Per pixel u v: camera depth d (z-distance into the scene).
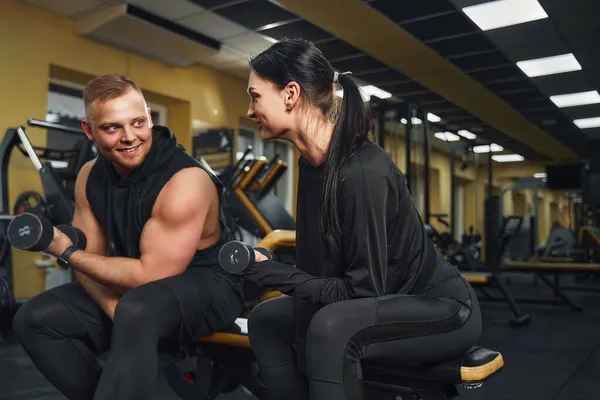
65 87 5.32
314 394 0.85
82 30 4.99
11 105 4.52
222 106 6.72
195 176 1.13
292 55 0.92
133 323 0.99
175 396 1.70
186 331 1.12
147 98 6.07
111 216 1.18
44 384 1.95
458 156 12.35
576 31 5.25
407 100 7.98
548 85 7.18
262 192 3.97
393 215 0.90
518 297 5.59
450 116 9.02
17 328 1.12
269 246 2.77
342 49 5.91
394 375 1.00
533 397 1.89
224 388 1.32
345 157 0.89
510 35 5.43
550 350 2.84
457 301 0.93
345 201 0.87
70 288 1.18
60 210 2.99
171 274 1.10
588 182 12.24
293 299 1.03
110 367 0.97
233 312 1.22
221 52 6.04
